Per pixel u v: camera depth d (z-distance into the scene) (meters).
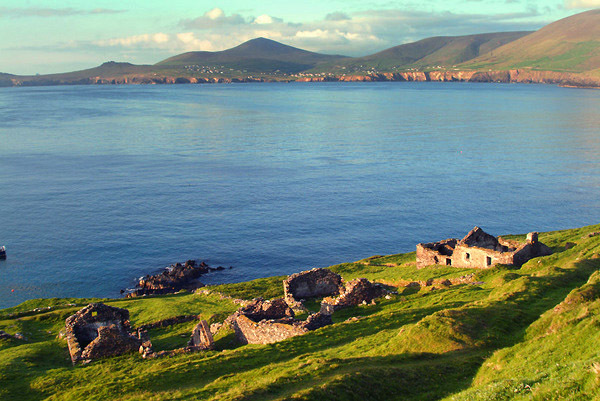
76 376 45.84
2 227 141.25
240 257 123.94
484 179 196.00
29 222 145.75
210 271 115.81
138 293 103.38
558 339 32.94
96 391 40.41
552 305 46.97
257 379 37.62
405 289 68.69
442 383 34.22
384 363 38.19
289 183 191.75
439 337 41.31
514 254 72.38
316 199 171.00
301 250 128.12
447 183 190.50
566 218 147.38
